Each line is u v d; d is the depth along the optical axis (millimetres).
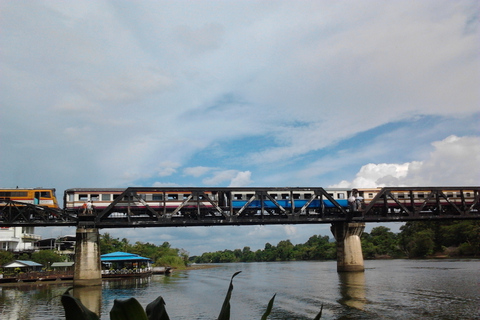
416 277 56062
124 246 134625
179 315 30938
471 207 66062
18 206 55156
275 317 28906
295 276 70125
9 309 34812
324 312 30156
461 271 65188
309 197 63781
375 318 27297
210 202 56656
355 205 62469
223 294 44562
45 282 65938
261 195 59000
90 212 53938
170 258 138375
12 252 88562
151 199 57219
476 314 27688
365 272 67938
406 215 64688
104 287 54750
